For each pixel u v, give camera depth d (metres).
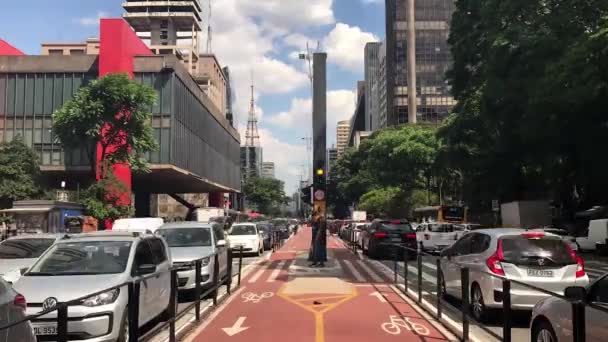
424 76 124.25
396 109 124.75
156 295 9.36
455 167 43.00
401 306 12.14
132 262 8.79
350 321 10.42
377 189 84.25
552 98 25.17
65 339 5.18
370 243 26.19
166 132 51.19
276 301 12.95
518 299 9.66
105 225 37.81
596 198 39.22
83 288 7.70
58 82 52.19
